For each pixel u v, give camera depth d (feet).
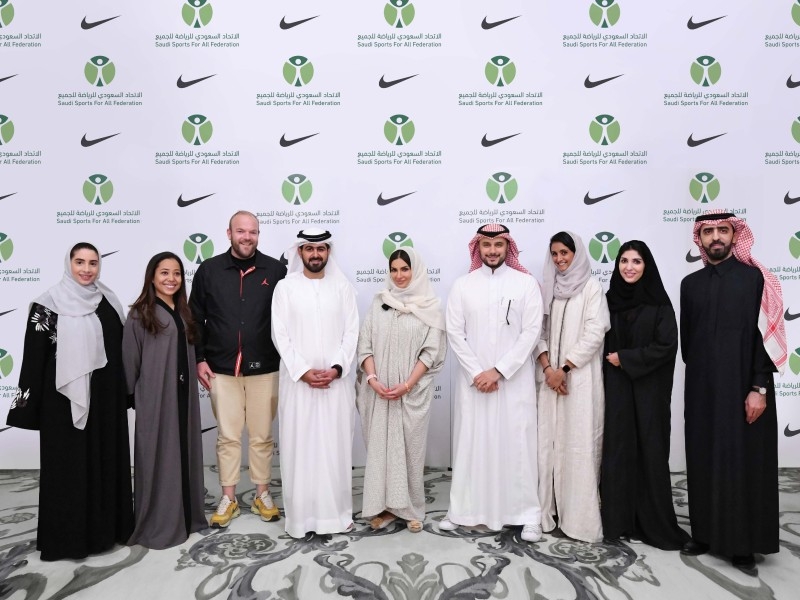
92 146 10.36
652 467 7.48
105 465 7.32
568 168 10.37
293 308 8.00
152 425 7.53
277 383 8.65
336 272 8.45
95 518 7.22
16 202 10.39
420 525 7.97
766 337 6.90
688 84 10.27
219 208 10.44
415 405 7.89
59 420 7.04
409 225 10.46
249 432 8.64
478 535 7.84
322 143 10.40
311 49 10.32
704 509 7.15
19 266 10.44
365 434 8.14
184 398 7.78
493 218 10.45
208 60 10.32
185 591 6.37
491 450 7.84
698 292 7.42
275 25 10.28
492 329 7.92
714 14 10.21
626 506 7.53
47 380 7.06
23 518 8.50
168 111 10.36
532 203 10.41
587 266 8.11
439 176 10.41
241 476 10.36
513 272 8.18
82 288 7.32
